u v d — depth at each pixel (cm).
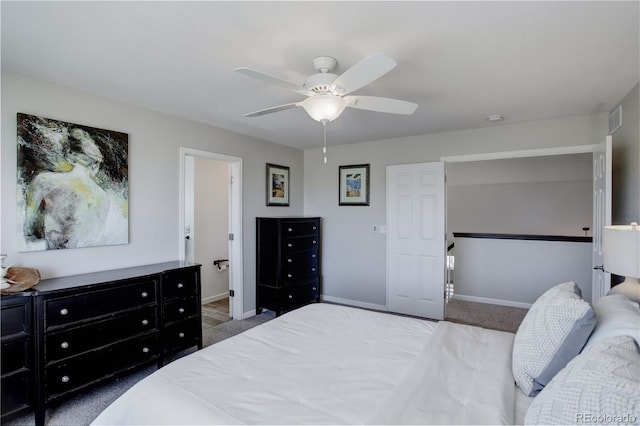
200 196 473
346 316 229
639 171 250
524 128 363
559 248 440
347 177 480
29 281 218
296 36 184
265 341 186
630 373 94
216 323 398
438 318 412
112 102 284
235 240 411
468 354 165
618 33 182
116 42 191
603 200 279
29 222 234
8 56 207
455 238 498
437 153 413
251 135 420
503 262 470
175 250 332
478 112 325
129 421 130
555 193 705
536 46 196
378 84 253
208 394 133
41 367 208
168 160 327
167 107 307
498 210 752
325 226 501
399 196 435
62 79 243
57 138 248
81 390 226
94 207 269
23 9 158
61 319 217
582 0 153
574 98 286
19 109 231
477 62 217
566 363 132
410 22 171
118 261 287
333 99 190
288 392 135
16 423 209
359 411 122
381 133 411
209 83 252
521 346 145
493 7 158
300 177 513
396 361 162
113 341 243
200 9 160
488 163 709
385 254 452
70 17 166
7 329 199
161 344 274
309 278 456
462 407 121
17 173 230
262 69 225
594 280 315
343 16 165
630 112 268
